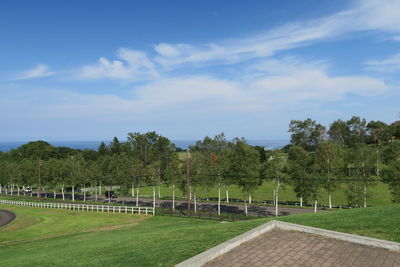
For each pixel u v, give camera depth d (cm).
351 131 10088
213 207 4597
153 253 1124
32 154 12069
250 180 3859
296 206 4409
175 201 5441
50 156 12362
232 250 1003
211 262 894
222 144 11094
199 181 4609
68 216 3869
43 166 6756
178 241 1315
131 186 6347
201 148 11394
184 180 4659
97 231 2648
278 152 4125
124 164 6556
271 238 1140
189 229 1698
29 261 1330
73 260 1210
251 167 3966
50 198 6406
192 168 4669
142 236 1658
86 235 2383
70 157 7069
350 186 3838
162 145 10444
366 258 907
